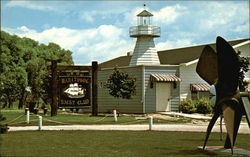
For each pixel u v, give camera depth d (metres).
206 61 15.12
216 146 16.09
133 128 23.95
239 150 14.98
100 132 21.30
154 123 27.56
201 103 35.34
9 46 55.06
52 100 33.50
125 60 49.28
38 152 14.20
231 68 14.07
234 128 14.55
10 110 48.00
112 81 33.72
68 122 26.94
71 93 33.72
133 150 15.05
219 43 13.99
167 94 36.22
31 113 38.16
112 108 39.00
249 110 14.21
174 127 24.92
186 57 41.06
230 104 14.05
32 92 56.25
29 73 56.91
